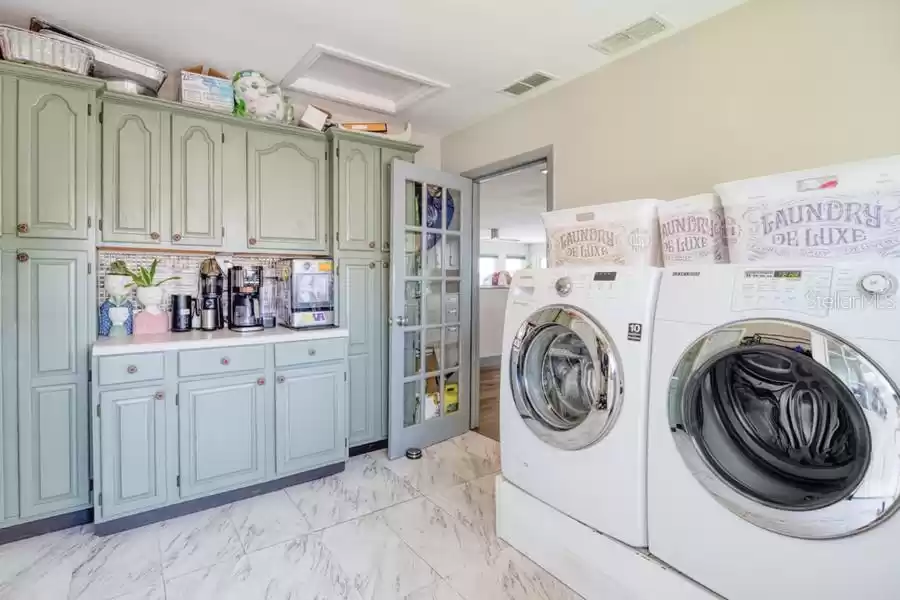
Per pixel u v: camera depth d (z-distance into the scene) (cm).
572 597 161
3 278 187
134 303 248
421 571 175
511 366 190
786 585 111
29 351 192
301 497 235
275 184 267
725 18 197
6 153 187
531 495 182
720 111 200
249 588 165
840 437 110
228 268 273
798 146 177
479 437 333
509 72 254
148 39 222
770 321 115
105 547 189
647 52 227
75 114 202
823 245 126
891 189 115
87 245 204
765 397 125
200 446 217
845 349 102
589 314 160
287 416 243
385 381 305
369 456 293
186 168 238
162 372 207
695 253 158
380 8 195
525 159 294
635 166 232
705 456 130
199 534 200
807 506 110
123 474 199
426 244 311
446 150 362
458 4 192
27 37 188
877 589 98
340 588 166
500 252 1070
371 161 297
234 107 253
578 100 261
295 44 227
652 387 141
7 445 189
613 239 181
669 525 135
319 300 272
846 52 164
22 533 193
